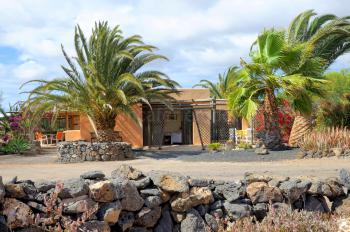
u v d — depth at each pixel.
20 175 9.85
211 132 23.48
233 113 16.33
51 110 18.23
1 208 3.81
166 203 5.06
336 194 5.43
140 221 4.65
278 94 17.39
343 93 17.86
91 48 18.00
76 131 24.30
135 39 18.81
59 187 3.93
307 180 5.52
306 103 15.27
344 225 3.84
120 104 18.75
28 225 3.81
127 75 17.02
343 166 10.57
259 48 15.12
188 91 25.50
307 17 19.25
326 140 13.77
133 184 4.71
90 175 4.70
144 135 24.55
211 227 4.98
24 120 21.94
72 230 3.71
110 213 4.18
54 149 22.83
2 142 19.97
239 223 4.49
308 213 4.38
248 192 5.22
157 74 18.77
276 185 5.29
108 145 16.59
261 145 15.01
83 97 17.83
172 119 26.09
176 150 20.23
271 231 3.92
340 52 18.64
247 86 15.32
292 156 13.45
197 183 5.20
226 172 9.41
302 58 14.91
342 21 15.68
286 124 19.72
